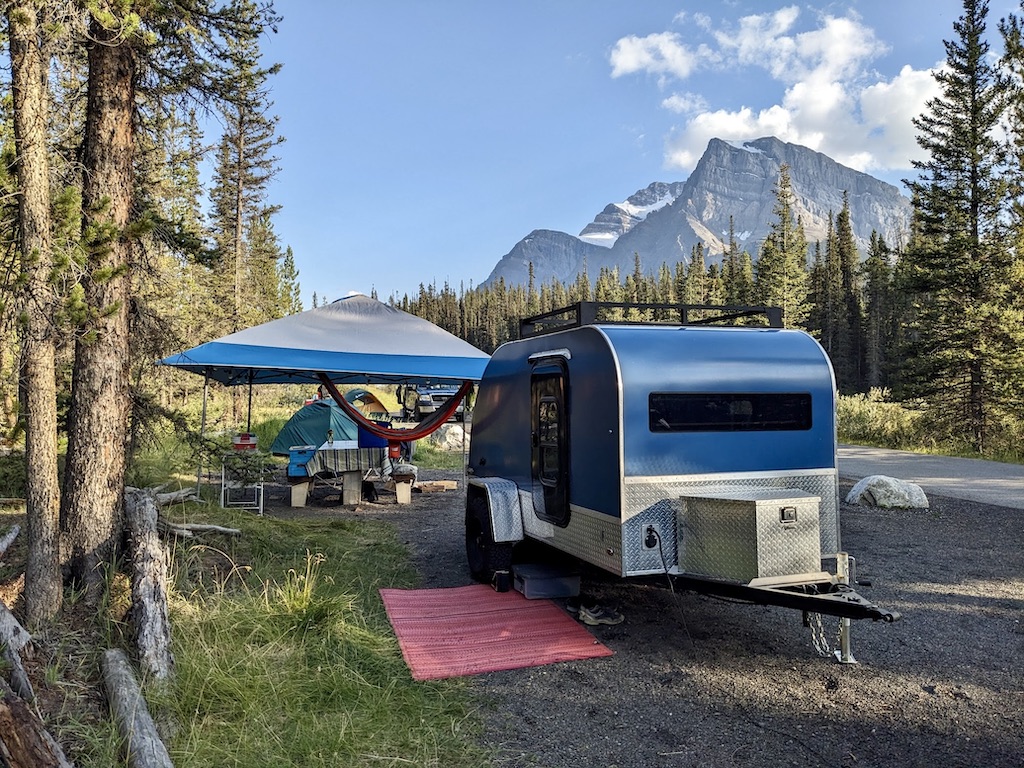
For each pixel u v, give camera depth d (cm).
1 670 348
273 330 971
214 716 362
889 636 510
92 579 499
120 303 475
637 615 562
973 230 1898
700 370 478
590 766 335
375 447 1088
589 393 497
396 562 717
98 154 546
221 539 708
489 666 454
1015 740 358
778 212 4806
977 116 1838
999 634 512
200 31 631
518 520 619
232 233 2975
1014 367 1762
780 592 417
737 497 449
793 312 4238
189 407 1917
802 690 421
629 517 456
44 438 445
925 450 1820
